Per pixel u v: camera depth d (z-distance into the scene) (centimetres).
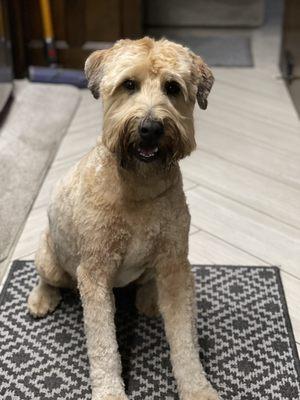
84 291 63
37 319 76
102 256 62
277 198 105
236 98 150
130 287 81
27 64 164
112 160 62
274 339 73
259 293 81
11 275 83
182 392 62
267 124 136
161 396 65
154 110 58
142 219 61
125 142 59
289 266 88
